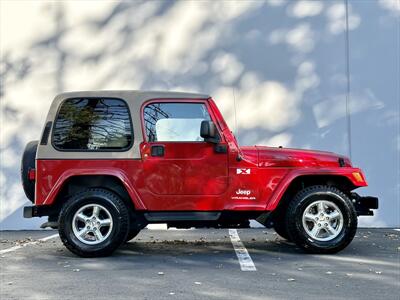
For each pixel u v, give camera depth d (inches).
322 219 244.7
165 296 169.6
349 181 251.3
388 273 204.4
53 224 243.4
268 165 245.1
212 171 241.8
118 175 237.6
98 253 237.0
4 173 386.6
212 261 231.5
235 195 242.2
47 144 240.4
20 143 389.7
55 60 392.8
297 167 247.3
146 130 243.8
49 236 337.7
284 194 255.9
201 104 247.3
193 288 180.1
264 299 165.6
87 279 194.9
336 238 244.4
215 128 240.2
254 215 246.7
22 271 210.5
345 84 383.2
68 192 246.1
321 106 383.2
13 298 168.2
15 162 387.9
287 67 386.0
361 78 382.9
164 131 244.2
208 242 295.3
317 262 227.1
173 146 241.8
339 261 229.5
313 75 384.8
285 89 385.4
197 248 271.4
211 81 389.7
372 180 378.3
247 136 385.1
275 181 244.5
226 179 242.4
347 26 385.4
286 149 255.9
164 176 240.1
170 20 393.1
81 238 238.7
